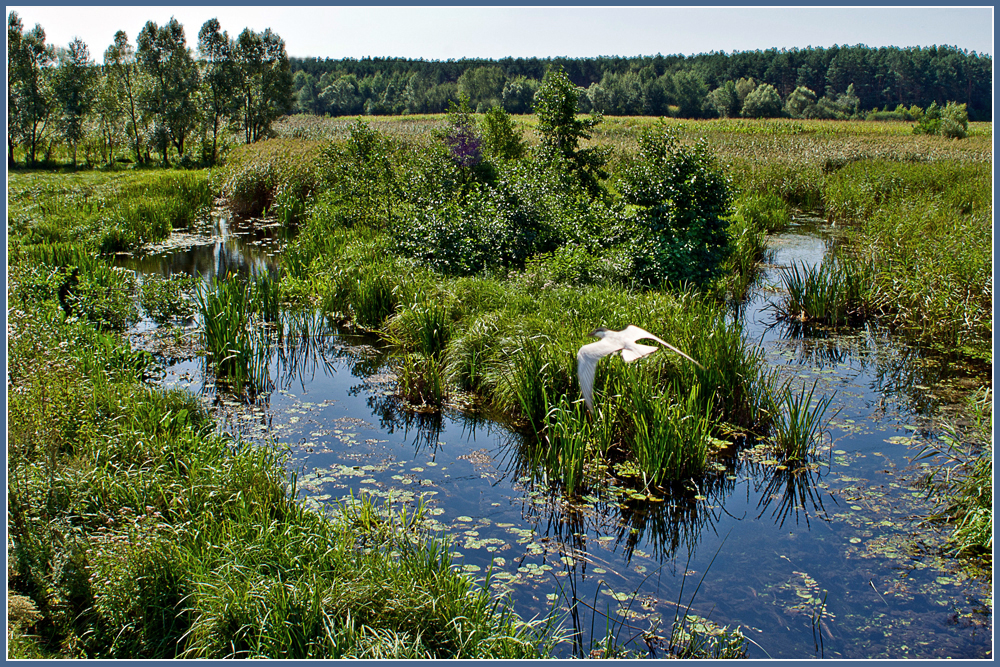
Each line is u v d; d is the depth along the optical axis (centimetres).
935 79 10525
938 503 790
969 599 636
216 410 1034
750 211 2269
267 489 725
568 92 2141
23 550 596
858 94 11419
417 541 700
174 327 1380
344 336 1356
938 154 3316
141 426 827
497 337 1130
